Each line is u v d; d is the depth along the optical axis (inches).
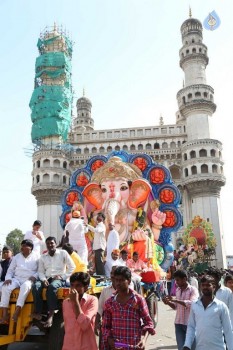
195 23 2544.3
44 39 2578.7
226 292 231.6
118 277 175.8
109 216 497.7
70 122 2449.6
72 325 183.0
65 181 2237.9
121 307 173.6
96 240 413.4
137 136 2332.7
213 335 178.2
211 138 2236.7
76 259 304.2
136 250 500.1
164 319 588.1
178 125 2342.5
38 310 255.0
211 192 2068.2
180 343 255.3
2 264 347.9
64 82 2492.6
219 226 2011.6
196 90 2314.2
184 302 255.9
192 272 983.6
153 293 474.3
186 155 2183.8
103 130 2383.1
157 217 544.4
